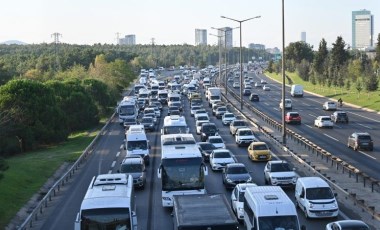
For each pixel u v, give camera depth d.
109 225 21.98
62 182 40.19
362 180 37.28
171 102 96.25
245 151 53.69
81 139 67.62
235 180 36.19
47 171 45.38
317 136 62.69
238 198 29.19
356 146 51.84
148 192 37.03
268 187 26.12
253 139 56.41
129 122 73.44
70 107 76.75
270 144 56.38
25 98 61.66
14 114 58.56
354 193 32.94
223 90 140.50
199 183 31.12
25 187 38.94
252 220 23.89
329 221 28.41
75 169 46.16
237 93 134.00
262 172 42.56
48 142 64.25
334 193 31.38
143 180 37.75
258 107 101.81
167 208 31.92
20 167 44.91
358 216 28.91
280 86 159.38
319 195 29.09
